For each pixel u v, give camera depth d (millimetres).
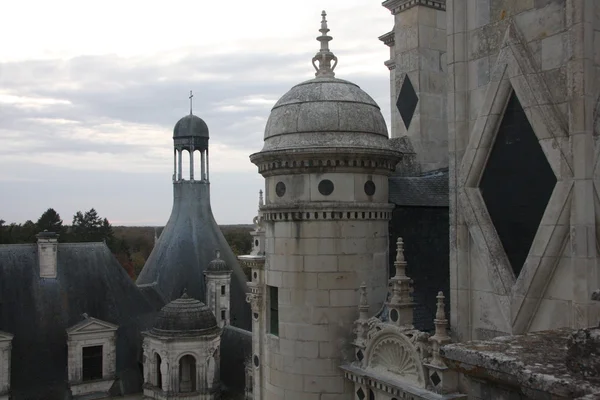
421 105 22031
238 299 56031
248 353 42469
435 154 22281
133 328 43594
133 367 41938
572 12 10305
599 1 10383
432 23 22453
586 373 5230
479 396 6445
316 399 16984
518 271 11547
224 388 41438
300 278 17234
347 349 16844
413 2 22172
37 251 43125
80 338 39781
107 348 40656
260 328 19438
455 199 12961
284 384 17547
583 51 10188
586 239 10125
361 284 16797
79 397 38969
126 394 40438
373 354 15383
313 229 17109
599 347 5168
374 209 17250
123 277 46250
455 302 12969
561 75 10586
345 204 16922
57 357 39969
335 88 18062
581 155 10180
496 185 12031
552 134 10664
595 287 10117
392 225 18234
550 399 5281
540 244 10898
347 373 16266
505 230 11828
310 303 17094
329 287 17000
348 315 17000
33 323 40312
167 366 37969
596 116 10312
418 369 13578
